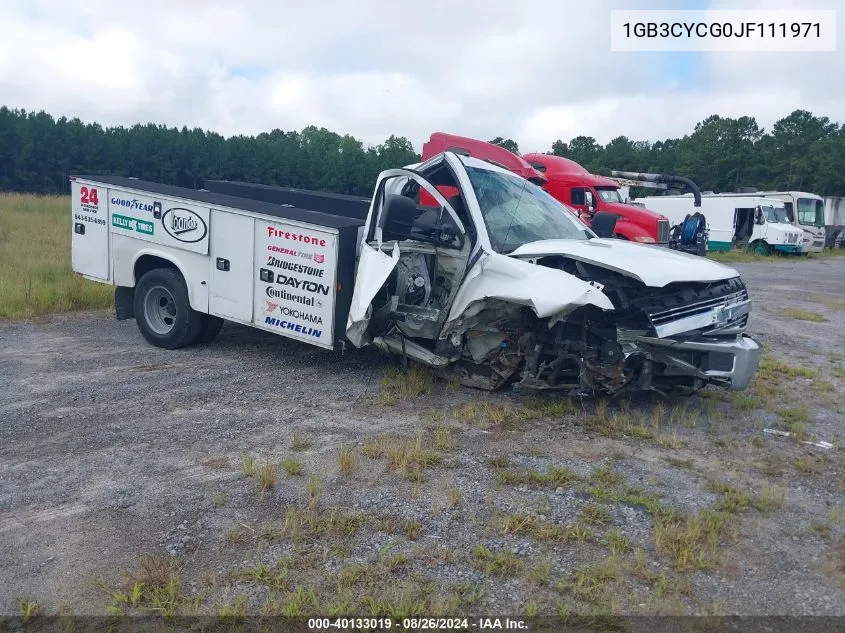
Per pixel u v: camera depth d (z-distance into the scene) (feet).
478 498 14.69
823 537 13.56
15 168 206.80
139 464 16.19
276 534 13.04
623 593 11.46
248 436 18.07
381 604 10.94
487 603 11.15
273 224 23.57
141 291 27.30
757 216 98.43
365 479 15.53
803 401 22.84
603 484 15.52
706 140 260.62
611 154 278.05
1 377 22.72
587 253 19.40
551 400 21.12
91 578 11.65
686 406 21.47
